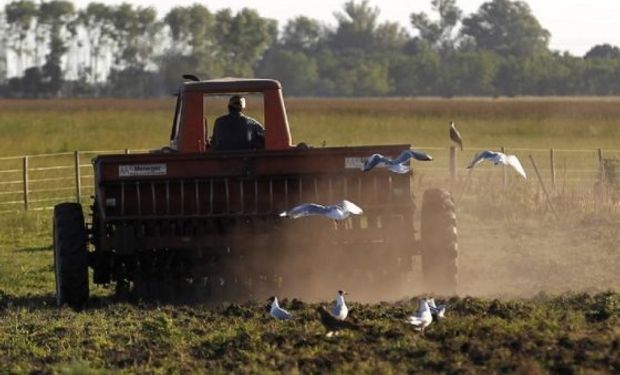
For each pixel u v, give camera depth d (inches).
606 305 1656.0
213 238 1845.5
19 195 4028.1
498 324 1514.5
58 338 1604.3
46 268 2519.7
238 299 1916.8
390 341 1457.9
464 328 1488.7
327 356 1385.3
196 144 2001.7
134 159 1822.1
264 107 2003.0
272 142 1999.3
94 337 1590.8
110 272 1918.1
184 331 1598.2
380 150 1829.5
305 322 1599.4
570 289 1967.3
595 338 1425.9
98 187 1855.3
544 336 1434.5
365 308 1683.1
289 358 1391.5
